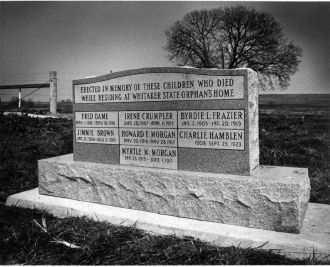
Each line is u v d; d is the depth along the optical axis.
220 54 21.44
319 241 3.51
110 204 4.65
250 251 3.46
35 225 4.24
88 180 4.80
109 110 4.83
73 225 4.23
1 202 5.21
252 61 21.02
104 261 3.44
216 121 4.12
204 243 3.71
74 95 5.12
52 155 7.89
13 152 7.77
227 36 21.31
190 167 4.30
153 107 4.50
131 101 4.66
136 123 4.64
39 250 3.68
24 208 4.89
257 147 4.26
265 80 20.59
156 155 4.52
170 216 4.23
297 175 4.00
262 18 20.39
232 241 3.65
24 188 5.95
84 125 5.05
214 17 20.89
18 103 14.03
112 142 4.84
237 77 3.97
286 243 3.47
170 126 4.40
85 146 5.06
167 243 3.74
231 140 4.05
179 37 20.28
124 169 4.52
